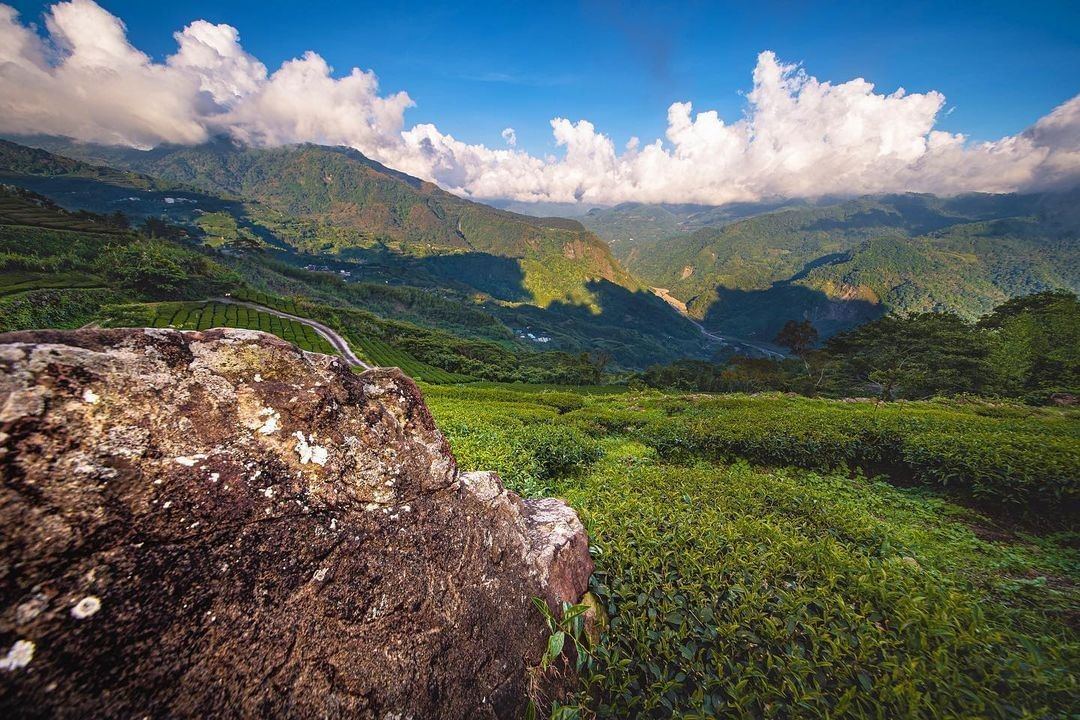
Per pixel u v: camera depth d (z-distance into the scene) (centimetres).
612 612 410
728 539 516
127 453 201
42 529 169
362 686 227
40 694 151
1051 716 315
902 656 360
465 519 326
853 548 567
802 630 381
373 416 301
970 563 592
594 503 671
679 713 318
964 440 953
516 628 318
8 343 195
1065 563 604
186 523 205
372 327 10369
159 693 175
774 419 1372
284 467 246
